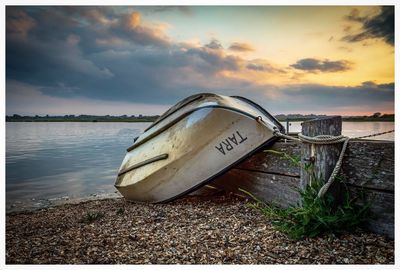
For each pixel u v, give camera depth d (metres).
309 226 3.13
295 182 3.84
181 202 5.04
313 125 3.36
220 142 4.38
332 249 2.90
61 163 11.95
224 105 4.41
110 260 2.91
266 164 4.33
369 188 3.10
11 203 6.63
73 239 3.45
